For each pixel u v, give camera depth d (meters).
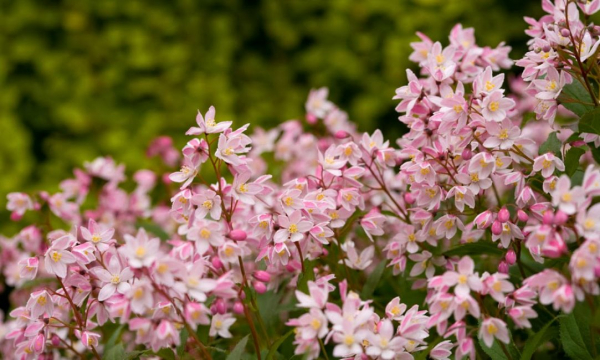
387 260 1.06
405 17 1.96
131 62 2.00
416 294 1.06
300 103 2.05
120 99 2.02
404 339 0.92
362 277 1.12
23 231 1.15
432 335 1.03
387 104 1.99
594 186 0.90
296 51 2.15
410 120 1.02
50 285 1.20
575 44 0.99
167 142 1.36
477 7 1.97
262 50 2.18
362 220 1.03
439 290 0.92
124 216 1.27
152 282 0.91
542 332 0.94
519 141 0.97
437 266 1.05
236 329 1.11
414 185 1.00
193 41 2.07
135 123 2.01
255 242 1.03
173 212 0.99
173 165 1.36
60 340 1.04
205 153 0.98
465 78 1.06
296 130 1.31
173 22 2.06
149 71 2.04
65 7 2.04
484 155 0.97
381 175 1.05
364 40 2.02
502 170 0.99
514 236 0.97
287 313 1.13
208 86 2.00
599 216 0.90
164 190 1.65
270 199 0.99
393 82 1.97
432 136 1.01
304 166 1.29
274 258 0.98
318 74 2.06
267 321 1.07
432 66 1.02
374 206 1.07
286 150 1.32
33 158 1.95
